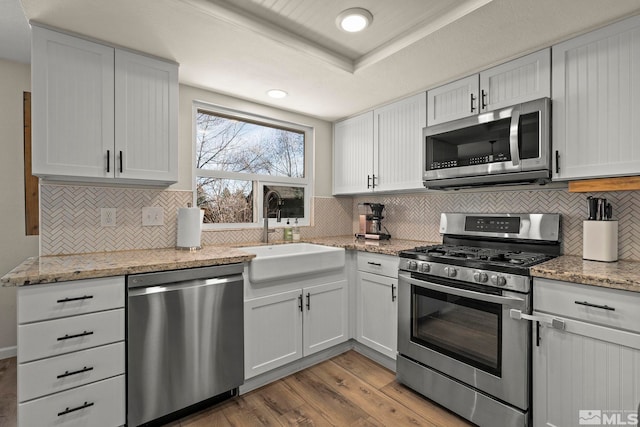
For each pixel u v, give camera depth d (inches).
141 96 76.0
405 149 103.1
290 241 115.1
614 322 52.5
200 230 88.7
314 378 88.2
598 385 54.4
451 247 92.9
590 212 71.2
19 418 52.4
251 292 80.7
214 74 87.4
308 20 67.8
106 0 56.6
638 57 59.6
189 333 69.4
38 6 58.4
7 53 93.8
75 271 56.6
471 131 82.8
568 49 68.1
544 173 70.2
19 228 99.4
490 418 66.4
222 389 74.5
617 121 62.0
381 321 94.3
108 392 60.2
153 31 66.7
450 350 74.1
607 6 57.6
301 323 91.1
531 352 62.6
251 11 65.0
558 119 69.5
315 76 88.3
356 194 129.3
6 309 98.0
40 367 54.0
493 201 93.4
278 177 119.6
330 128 133.6
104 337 59.7
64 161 67.0
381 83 92.6
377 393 81.3
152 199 89.0
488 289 67.8
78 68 68.1
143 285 63.8
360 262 101.8
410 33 70.2
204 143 103.0
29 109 100.5
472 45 71.3
